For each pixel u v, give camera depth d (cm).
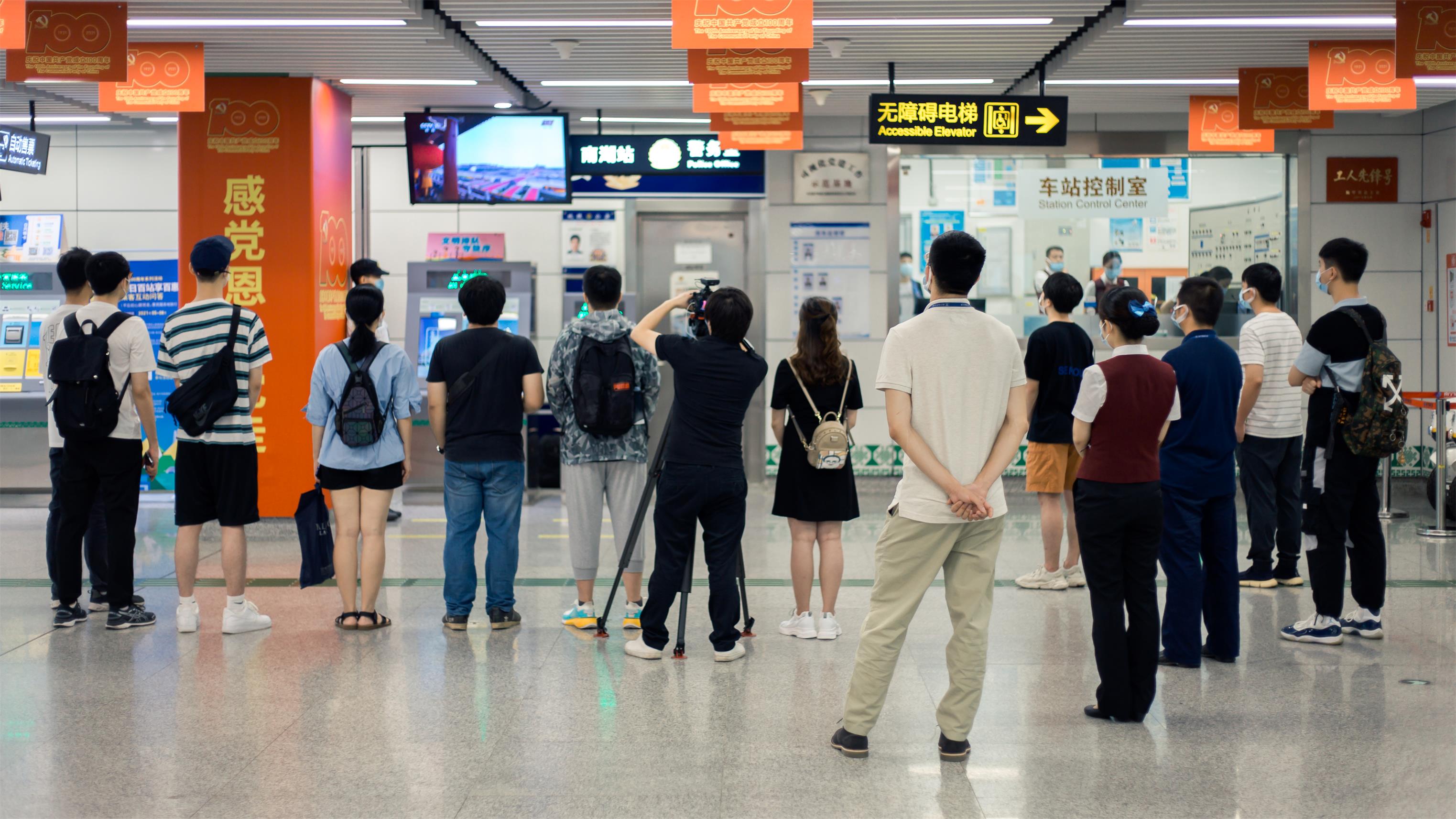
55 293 1052
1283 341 645
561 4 677
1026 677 489
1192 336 496
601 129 1014
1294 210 1053
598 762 388
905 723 429
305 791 363
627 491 566
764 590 661
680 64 838
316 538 565
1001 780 373
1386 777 374
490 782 370
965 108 789
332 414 567
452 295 1022
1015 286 1055
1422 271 1052
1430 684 477
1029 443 655
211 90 838
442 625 580
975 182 1053
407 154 960
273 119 839
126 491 568
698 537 856
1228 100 913
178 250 1031
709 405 493
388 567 735
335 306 885
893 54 805
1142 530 427
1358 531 545
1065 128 793
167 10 670
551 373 556
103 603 614
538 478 1061
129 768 383
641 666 504
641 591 667
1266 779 373
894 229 1056
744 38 578
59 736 415
